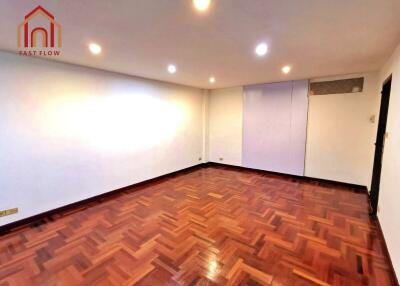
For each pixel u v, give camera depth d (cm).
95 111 339
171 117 480
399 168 189
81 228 262
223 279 179
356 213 302
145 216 294
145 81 414
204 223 274
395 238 185
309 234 248
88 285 174
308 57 277
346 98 401
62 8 152
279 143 489
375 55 267
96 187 350
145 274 185
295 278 180
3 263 201
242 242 232
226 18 168
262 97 500
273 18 169
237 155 561
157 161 456
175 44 228
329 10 157
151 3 145
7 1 141
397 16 165
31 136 273
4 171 254
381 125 299
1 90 246
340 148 417
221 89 568
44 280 180
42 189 287
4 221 256
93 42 221
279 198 358
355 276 182
